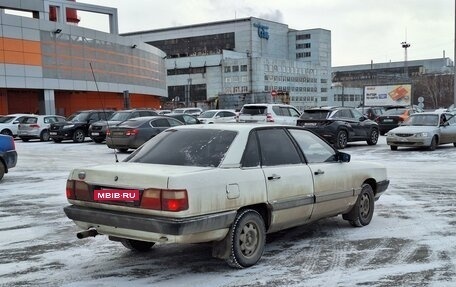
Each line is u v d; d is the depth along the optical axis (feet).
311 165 20.63
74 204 18.02
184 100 388.37
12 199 32.14
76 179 17.90
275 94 198.18
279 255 19.57
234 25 413.18
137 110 80.02
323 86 426.10
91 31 167.02
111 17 209.05
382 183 24.99
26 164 52.49
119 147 60.39
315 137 21.97
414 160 52.75
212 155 17.92
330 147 22.36
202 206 16.11
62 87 155.74
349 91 421.59
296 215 19.66
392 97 177.88
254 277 17.12
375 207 28.43
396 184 36.78
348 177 22.35
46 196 33.22
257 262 18.48
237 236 17.44
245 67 364.79
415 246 20.63
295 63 395.96
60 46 154.81
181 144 18.99
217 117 93.71
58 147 75.82
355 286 16.14
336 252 19.93
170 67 395.14
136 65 194.18
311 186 20.17
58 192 34.81
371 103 181.98
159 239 15.98
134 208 16.29
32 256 19.89
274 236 22.43
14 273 17.84
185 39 437.58
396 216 26.16
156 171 16.66
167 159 18.35
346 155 22.08
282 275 17.29
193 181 16.03
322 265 18.33
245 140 18.54
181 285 16.49
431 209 27.89
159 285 16.52
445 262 18.52
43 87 149.48
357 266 18.16
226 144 18.22
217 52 395.34
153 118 62.13
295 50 446.19
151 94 211.00
